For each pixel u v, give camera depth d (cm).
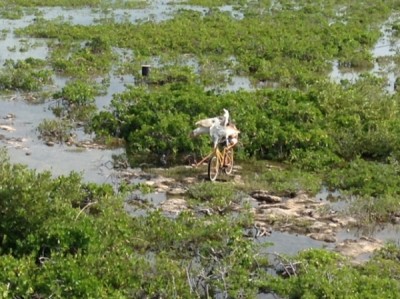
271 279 1472
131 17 5091
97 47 3881
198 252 1584
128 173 2148
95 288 1337
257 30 4519
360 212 1886
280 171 2186
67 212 1598
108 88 3200
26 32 4316
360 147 2377
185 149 2256
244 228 1784
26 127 2567
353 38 4384
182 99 2550
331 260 1552
